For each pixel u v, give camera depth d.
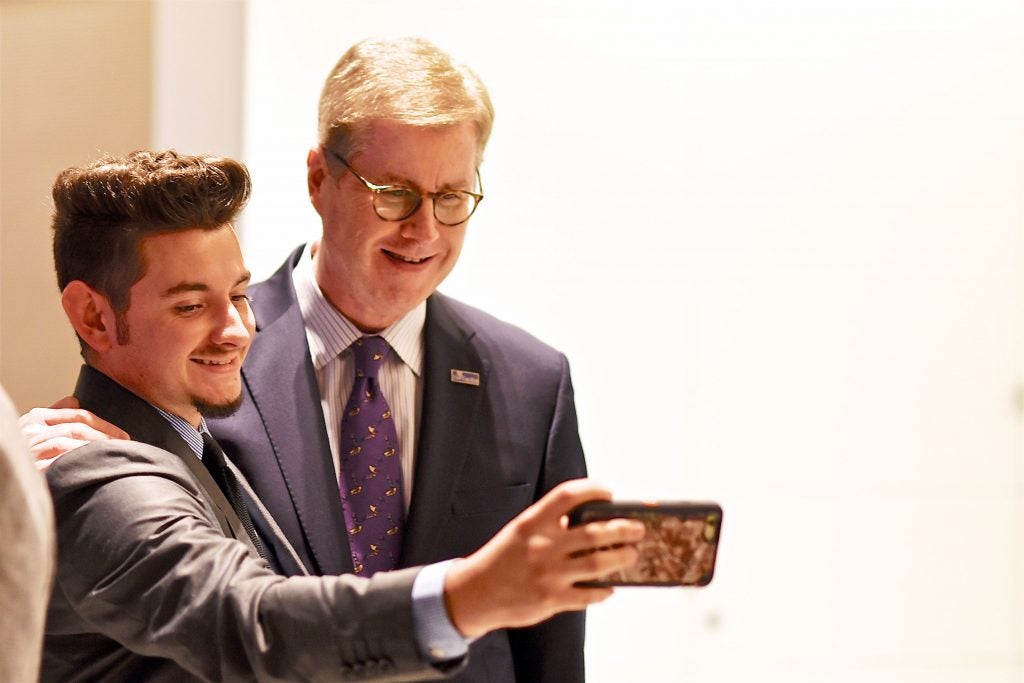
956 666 3.67
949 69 3.51
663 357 3.42
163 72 3.10
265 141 3.12
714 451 3.48
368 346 1.97
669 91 3.36
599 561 1.07
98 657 1.35
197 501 1.33
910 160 3.51
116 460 1.31
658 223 3.38
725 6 3.38
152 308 1.44
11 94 3.18
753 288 3.46
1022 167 3.54
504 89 3.27
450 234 1.92
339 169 1.90
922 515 3.61
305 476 1.87
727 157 3.41
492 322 2.12
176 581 1.21
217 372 1.49
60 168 3.19
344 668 1.14
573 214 3.33
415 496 1.91
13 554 0.84
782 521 3.54
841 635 3.59
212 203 1.44
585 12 3.30
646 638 3.52
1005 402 3.60
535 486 2.03
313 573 1.84
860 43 3.46
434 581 1.12
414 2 3.19
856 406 3.55
